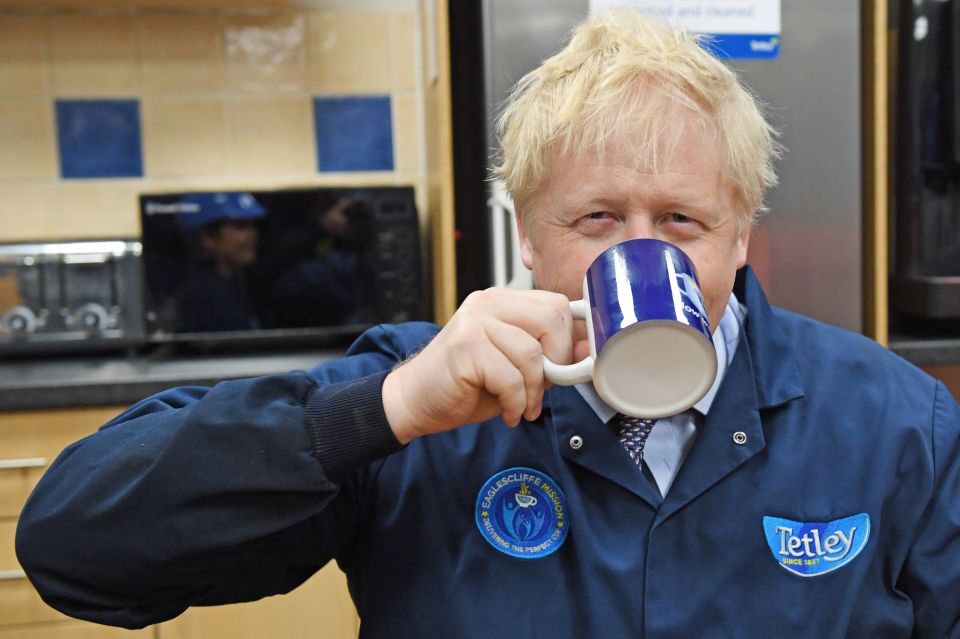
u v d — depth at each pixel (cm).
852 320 169
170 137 209
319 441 59
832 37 164
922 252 176
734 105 67
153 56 207
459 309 60
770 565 67
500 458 71
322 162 214
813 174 166
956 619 71
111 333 185
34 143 206
